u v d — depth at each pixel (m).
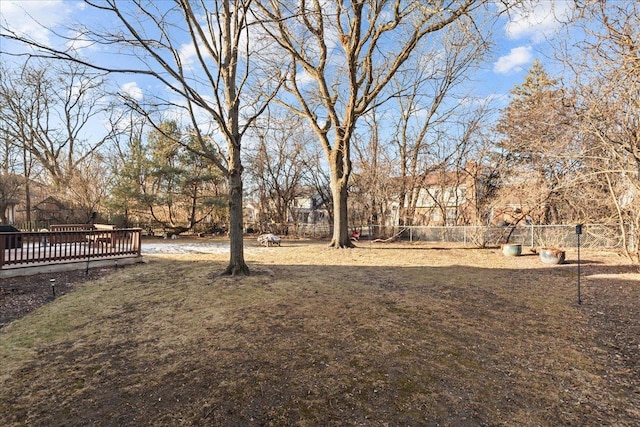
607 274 8.73
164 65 6.34
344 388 3.19
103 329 4.77
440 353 3.98
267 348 4.07
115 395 3.06
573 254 12.47
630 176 8.58
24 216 25.50
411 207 22.25
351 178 22.81
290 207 27.33
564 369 3.62
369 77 13.27
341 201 15.35
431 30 11.60
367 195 21.83
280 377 3.38
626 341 4.38
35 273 8.32
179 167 23.30
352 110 13.59
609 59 7.36
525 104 21.47
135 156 21.75
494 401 3.01
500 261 11.36
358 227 21.55
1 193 20.31
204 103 7.07
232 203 8.52
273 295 6.52
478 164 18.64
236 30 7.77
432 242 17.78
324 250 14.52
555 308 5.81
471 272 9.24
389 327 4.80
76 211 21.34
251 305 5.84
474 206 18.16
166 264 10.41
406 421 2.71
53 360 3.79
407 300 6.26
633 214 9.48
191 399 2.99
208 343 4.23
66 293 6.84
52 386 3.22
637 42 6.59
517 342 4.34
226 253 13.63
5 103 21.30
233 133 8.34
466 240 16.78
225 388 3.17
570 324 5.02
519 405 2.95
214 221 26.62
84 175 22.47
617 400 3.05
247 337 4.41
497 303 6.11
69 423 2.66
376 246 16.36
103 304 6.01
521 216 15.70
